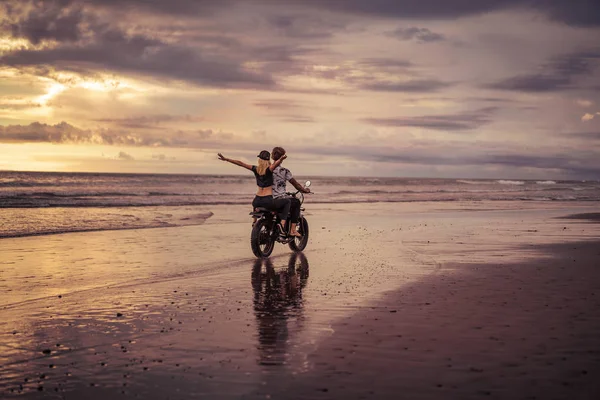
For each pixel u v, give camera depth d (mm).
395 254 10852
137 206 25766
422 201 35844
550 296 6605
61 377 4047
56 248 11836
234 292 7199
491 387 3688
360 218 20938
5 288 7523
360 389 3705
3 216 18531
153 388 3801
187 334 5168
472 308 6008
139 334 5195
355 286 7484
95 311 6152
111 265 9602
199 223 18156
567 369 4020
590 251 10953
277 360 4363
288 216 11328
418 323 5402
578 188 72125
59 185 49250
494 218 20969
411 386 3736
